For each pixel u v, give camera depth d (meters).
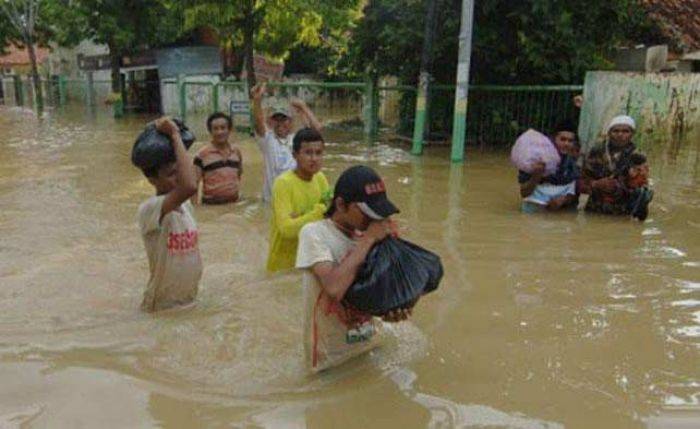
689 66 15.91
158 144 4.17
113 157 12.39
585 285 4.99
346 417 3.08
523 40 11.96
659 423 3.05
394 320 3.21
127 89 27.08
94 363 3.66
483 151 12.40
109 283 5.15
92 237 6.59
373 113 14.62
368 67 14.59
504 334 4.05
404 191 8.62
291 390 3.33
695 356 3.77
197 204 7.95
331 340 3.45
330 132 15.73
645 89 11.95
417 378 3.45
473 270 5.33
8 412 3.12
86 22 24.25
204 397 3.27
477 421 3.05
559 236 6.43
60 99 31.95
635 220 7.13
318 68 26.59
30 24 28.06
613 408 3.18
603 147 7.36
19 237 6.56
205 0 16.95
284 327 4.15
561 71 12.34
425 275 3.21
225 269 5.41
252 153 12.77
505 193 8.55
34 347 3.87
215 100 18.69
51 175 10.22
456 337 3.99
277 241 4.98
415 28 12.77
